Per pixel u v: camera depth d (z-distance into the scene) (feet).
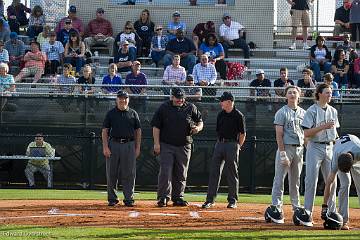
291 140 87.10
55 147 140.36
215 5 180.45
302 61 173.17
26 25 186.70
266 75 168.76
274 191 86.79
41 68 158.81
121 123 101.86
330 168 82.74
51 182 140.46
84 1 181.78
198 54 165.58
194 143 138.41
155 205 103.91
